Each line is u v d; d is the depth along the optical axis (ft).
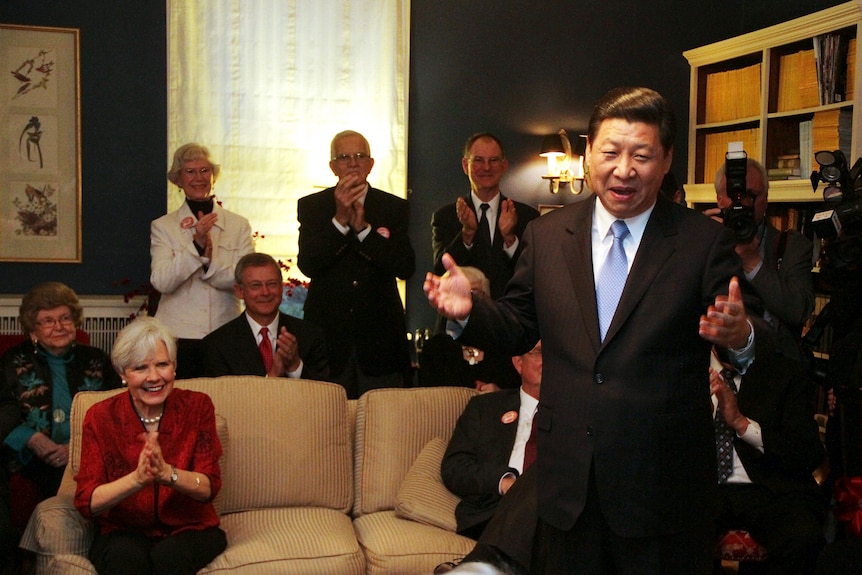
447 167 18.22
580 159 18.67
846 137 15.42
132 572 8.29
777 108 17.17
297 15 17.10
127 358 8.64
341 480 10.06
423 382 12.66
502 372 12.29
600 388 5.65
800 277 11.33
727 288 5.63
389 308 13.29
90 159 16.35
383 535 9.19
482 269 14.07
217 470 8.93
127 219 16.56
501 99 18.44
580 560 5.80
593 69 18.95
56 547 8.53
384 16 17.49
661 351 5.61
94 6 16.20
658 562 5.66
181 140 16.62
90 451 8.64
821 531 9.13
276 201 17.11
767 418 9.85
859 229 9.99
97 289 16.49
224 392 9.95
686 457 5.68
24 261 16.14
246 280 11.38
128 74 16.42
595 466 5.65
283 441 9.91
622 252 5.82
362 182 12.71
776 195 16.79
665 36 19.35
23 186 16.07
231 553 8.66
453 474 9.48
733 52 17.93
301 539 8.93
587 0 18.83
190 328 12.94
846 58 15.48
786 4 18.54
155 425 8.89
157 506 8.70
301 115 17.20
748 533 9.52
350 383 13.00
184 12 16.53
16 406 10.80
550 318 5.93
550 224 6.20
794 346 11.45
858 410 9.89
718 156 18.85
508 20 18.40
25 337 12.38
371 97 17.53
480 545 7.82
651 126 5.53
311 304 13.03
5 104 15.92
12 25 15.83
